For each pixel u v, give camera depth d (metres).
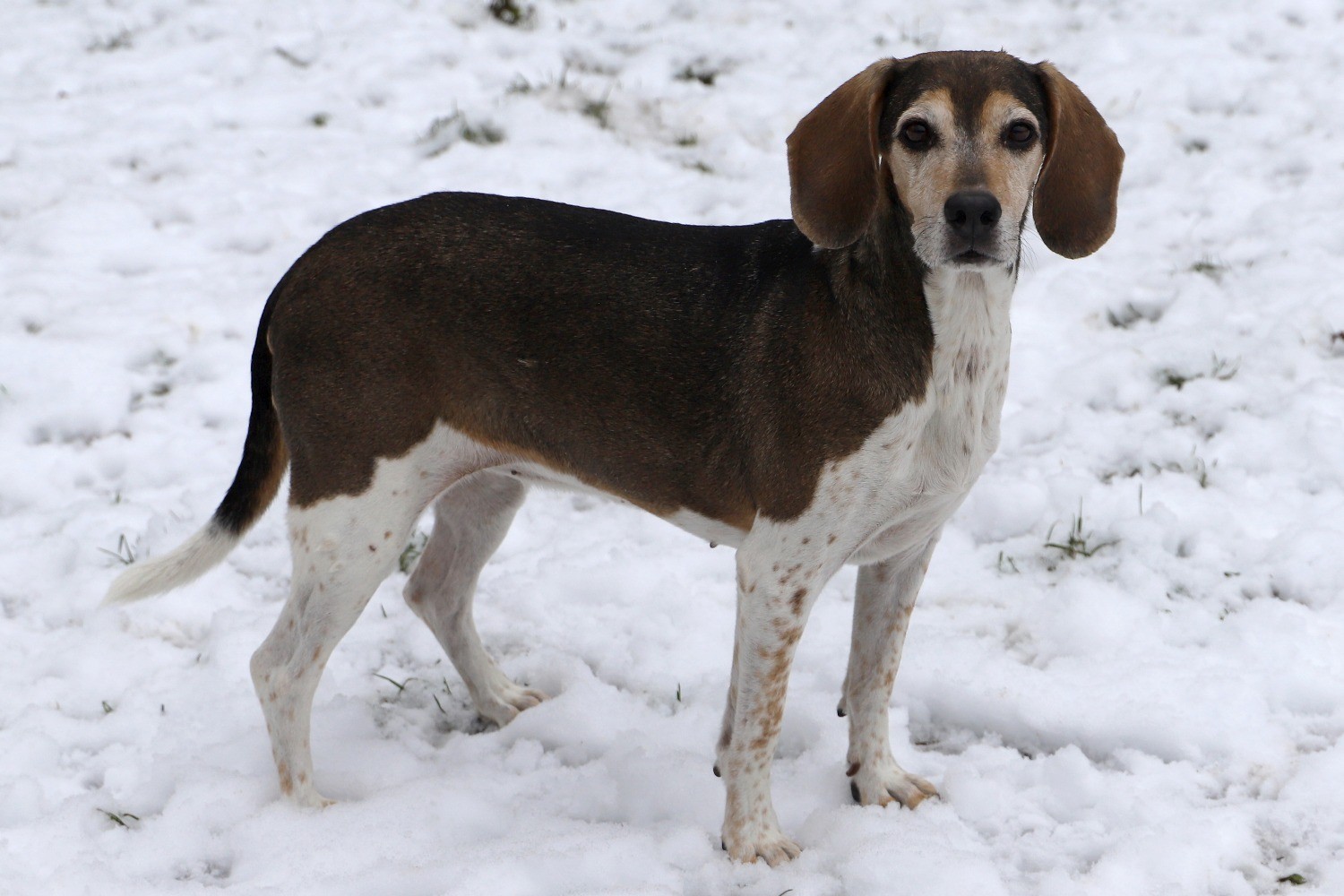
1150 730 6.51
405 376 5.80
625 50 15.25
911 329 5.27
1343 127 13.12
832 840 5.87
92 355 10.08
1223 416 9.27
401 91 14.38
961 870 5.51
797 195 5.43
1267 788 6.16
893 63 5.40
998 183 5.03
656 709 7.05
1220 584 7.70
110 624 7.62
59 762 6.52
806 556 5.48
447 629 6.91
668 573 8.09
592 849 5.66
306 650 5.98
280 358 5.93
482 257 5.84
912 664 7.10
